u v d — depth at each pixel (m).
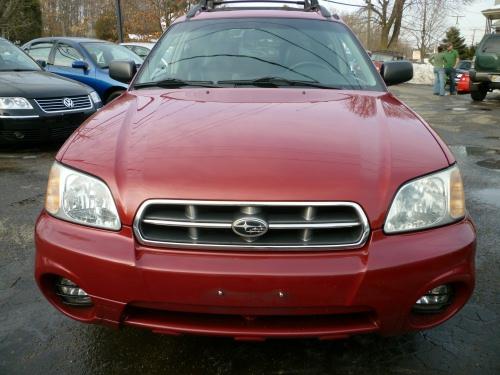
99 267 1.83
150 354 2.28
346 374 2.14
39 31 32.69
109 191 1.90
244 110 2.39
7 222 3.87
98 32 33.56
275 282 1.74
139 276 1.79
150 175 1.87
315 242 1.79
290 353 2.27
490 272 3.07
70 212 1.97
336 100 2.61
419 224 1.87
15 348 2.32
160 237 1.83
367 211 1.80
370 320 1.86
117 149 2.06
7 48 7.19
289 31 3.33
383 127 2.21
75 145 2.17
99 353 2.29
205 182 1.81
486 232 3.74
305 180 1.81
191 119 2.28
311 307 1.78
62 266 1.91
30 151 6.37
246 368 2.18
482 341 2.36
